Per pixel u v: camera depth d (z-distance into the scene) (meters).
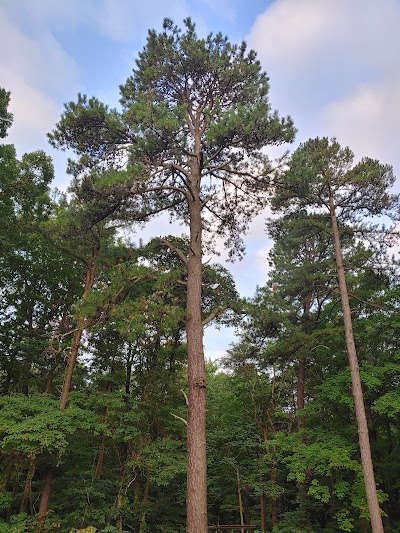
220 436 18.19
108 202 10.56
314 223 14.18
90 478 15.77
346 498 14.62
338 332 14.48
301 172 12.10
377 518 10.62
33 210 17.42
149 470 14.72
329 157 14.14
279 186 12.20
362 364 15.09
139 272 10.68
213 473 18.92
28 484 13.14
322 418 15.54
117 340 16.77
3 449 10.88
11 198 16.62
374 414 14.84
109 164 11.65
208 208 13.25
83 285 17.81
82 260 14.36
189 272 11.13
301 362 17.84
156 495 17.80
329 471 12.16
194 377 9.89
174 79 12.91
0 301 17.75
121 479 15.28
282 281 17.88
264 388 18.55
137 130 10.09
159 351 17.33
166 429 16.27
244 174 12.11
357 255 14.12
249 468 18.22
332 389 13.73
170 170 11.84
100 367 17.47
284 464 18.17
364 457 11.34
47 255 17.33
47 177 17.56
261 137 11.14
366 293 15.03
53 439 10.49
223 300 13.83
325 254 18.84
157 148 10.26
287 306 16.45
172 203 12.84
